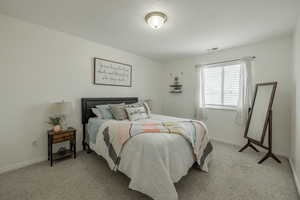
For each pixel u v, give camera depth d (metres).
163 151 1.47
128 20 2.05
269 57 2.74
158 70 4.55
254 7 1.71
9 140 2.01
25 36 2.10
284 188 1.70
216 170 2.09
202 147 2.12
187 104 4.10
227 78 3.37
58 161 2.32
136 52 3.61
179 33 2.47
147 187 1.41
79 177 1.88
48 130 2.35
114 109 2.71
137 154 1.54
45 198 1.50
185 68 4.12
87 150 2.69
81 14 1.91
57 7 1.75
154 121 2.47
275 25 2.15
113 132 1.94
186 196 1.54
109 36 2.64
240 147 3.04
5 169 1.98
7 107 1.99
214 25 2.17
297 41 1.98
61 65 2.49
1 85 1.93
